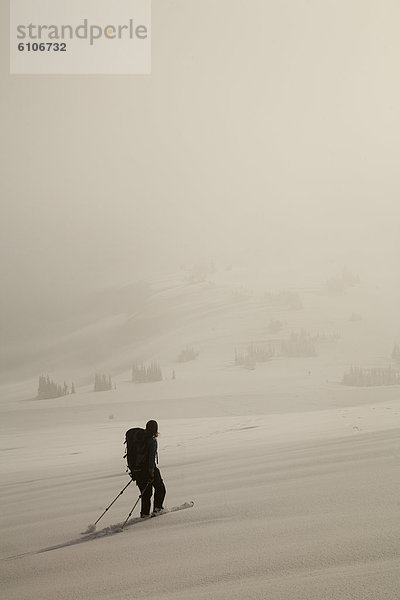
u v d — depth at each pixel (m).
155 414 34.12
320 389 41.12
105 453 16.98
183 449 14.71
